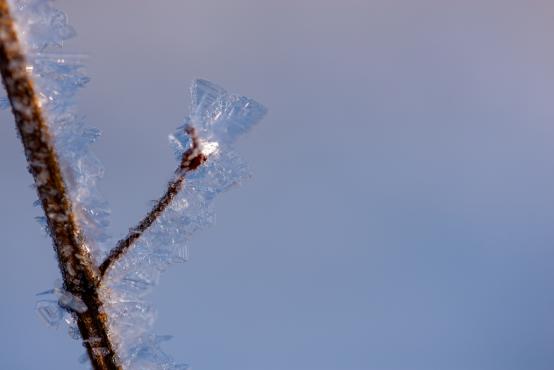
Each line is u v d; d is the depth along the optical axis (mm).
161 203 480
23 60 464
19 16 468
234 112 478
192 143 477
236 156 481
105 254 482
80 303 479
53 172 472
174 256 485
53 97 472
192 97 478
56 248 479
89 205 479
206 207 484
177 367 489
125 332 484
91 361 482
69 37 471
